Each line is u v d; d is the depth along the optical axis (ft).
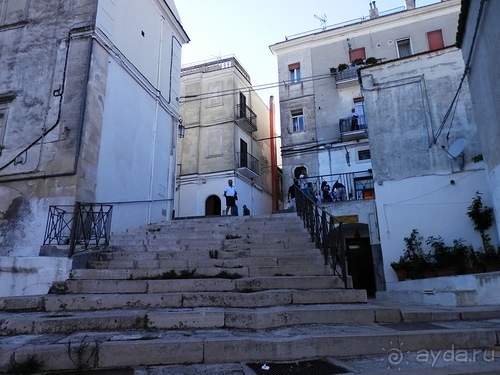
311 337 12.19
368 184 60.13
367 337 12.41
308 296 17.65
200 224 33.06
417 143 38.52
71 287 18.94
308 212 28.12
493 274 20.39
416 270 34.22
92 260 23.24
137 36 41.37
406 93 40.16
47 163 30.96
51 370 10.94
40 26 35.58
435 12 63.98
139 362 11.41
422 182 37.47
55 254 23.58
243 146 77.25
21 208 30.58
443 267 33.37
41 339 12.57
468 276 21.85
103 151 33.47
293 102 69.15
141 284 18.81
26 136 32.37
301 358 11.83
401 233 37.06
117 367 11.25
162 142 44.78
